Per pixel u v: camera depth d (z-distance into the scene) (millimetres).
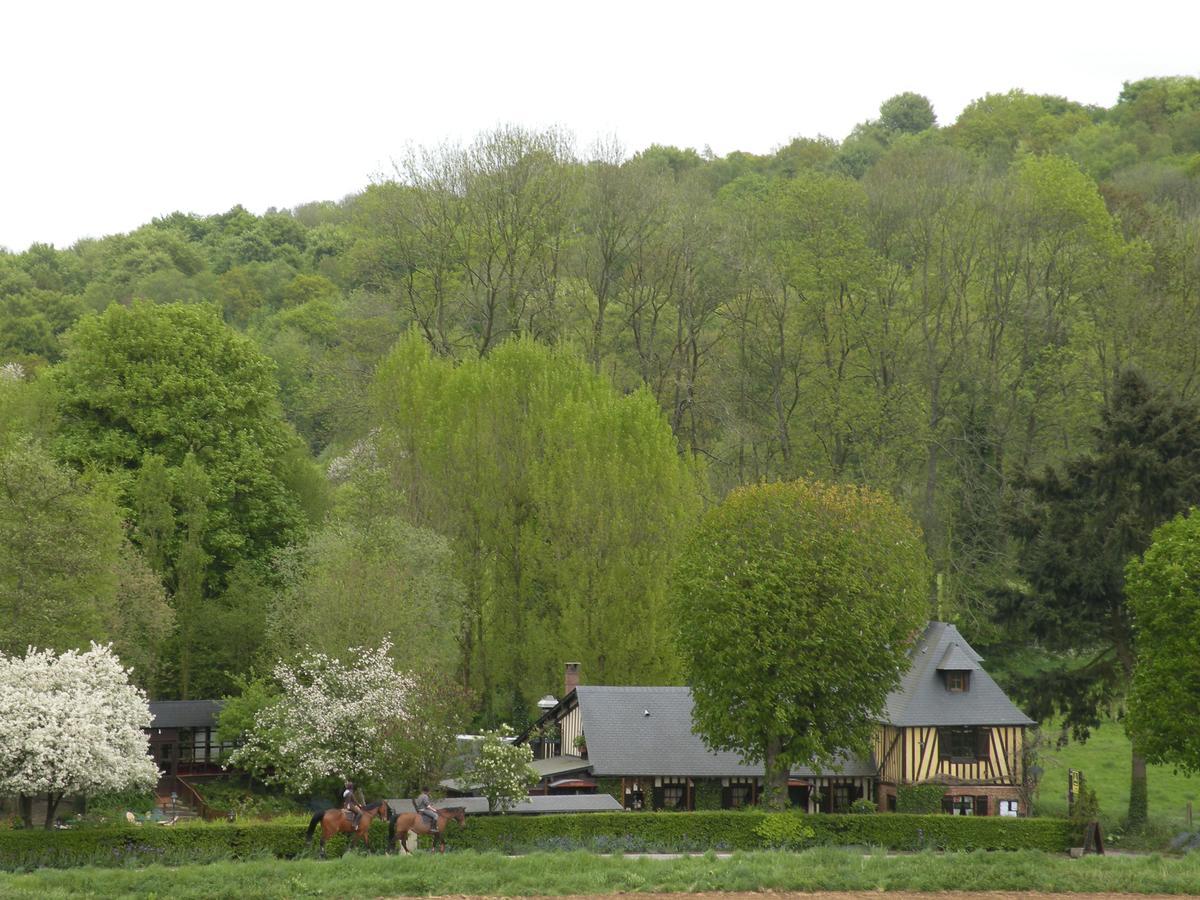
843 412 75688
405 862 36625
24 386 64500
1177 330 73562
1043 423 78625
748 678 47062
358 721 47094
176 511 61594
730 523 49500
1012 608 60156
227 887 33000
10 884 33031
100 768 39594
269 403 68125
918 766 53438
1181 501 57344
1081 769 61969
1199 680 45594
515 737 59719
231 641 59750
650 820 45062
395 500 63906
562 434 65062
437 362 69188
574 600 61875
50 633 45688
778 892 34438
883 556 48469
